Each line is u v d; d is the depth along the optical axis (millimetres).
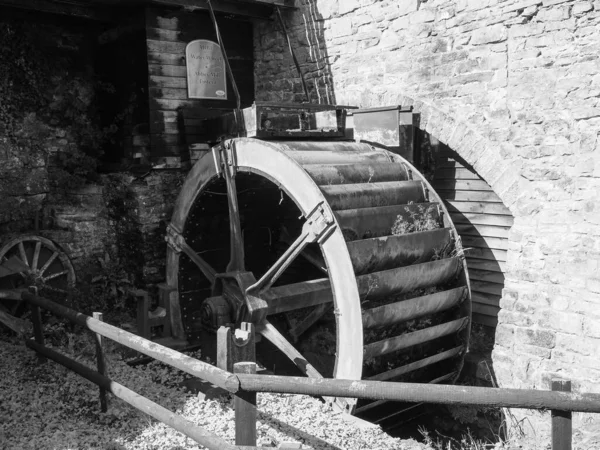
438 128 5355
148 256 6207
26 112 6121
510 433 5000
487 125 5012
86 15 6008
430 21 5324
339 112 5750
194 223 6016
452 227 4961
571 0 4395
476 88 5062
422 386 2256
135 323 5957
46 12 5938
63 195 6363
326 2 6191
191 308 6141
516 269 4879
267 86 6918
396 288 4504
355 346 4234
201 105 6520
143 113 6168
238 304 5004
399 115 5383
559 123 4551
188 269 6094
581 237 4473
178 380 4594
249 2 6234
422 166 5863
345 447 3547
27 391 4137
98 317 3754
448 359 5141
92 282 6391
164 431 3613
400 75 5629
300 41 6496
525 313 4816
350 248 4223
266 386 2416
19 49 6035
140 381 4438
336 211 4328
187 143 6266
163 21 6133
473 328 5793
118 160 6566
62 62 6371
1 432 3527
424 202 5070
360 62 5969
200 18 6445
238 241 5320
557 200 4609
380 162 5156
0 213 5879
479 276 5746
